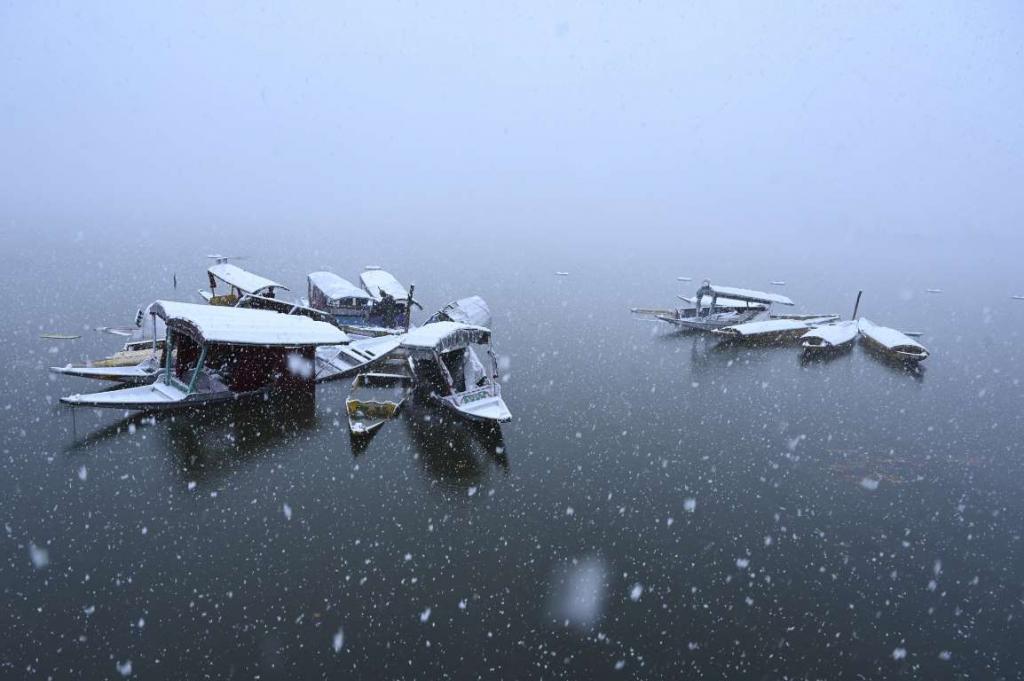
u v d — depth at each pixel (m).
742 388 23.45
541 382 23.23
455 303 28.80
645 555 12.66
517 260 57.44
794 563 12.58
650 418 20.00
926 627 10.97
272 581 11.34
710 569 12.30
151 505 13.55
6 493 13.64
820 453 17.83
